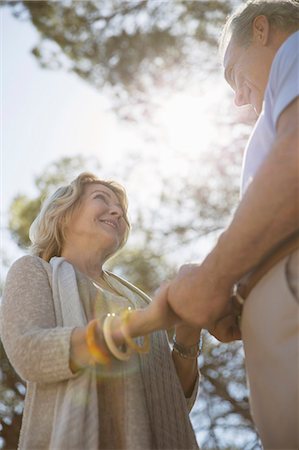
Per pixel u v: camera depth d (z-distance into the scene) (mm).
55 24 7957
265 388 1784
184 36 7621
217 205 7262
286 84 1899
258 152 1987
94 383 2061
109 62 7801
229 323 2191
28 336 2094
